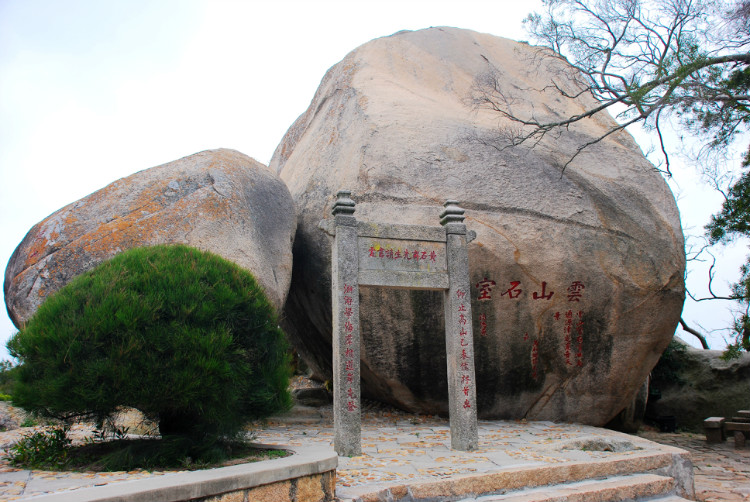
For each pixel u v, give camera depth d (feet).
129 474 13.37
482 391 31.24
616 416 36.55
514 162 33.06
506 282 30.37
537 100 38.91
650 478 17.95
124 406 14.71
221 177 30.48
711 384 44.24
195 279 15.65
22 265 25.98
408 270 21.56
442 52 42.57
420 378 31.48
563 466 17.43
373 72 41.06
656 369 45.70
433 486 15.26
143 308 14.23
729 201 34.58
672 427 43.21
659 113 29.73
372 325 31.17
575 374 31.27
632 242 31.32
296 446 17.44
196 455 15.02
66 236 26.40
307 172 38.11
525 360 30.99
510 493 16.15
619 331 30.91
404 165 32.60
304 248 34.76
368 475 16.19
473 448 20.84
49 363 13.93
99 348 13.96
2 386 17.39
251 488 12.02
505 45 43.98
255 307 16.34
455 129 34.60
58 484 12.07
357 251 21.04
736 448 33.91
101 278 15.15
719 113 29.27
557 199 31.91
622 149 35.37
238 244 28.22
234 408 15.28
